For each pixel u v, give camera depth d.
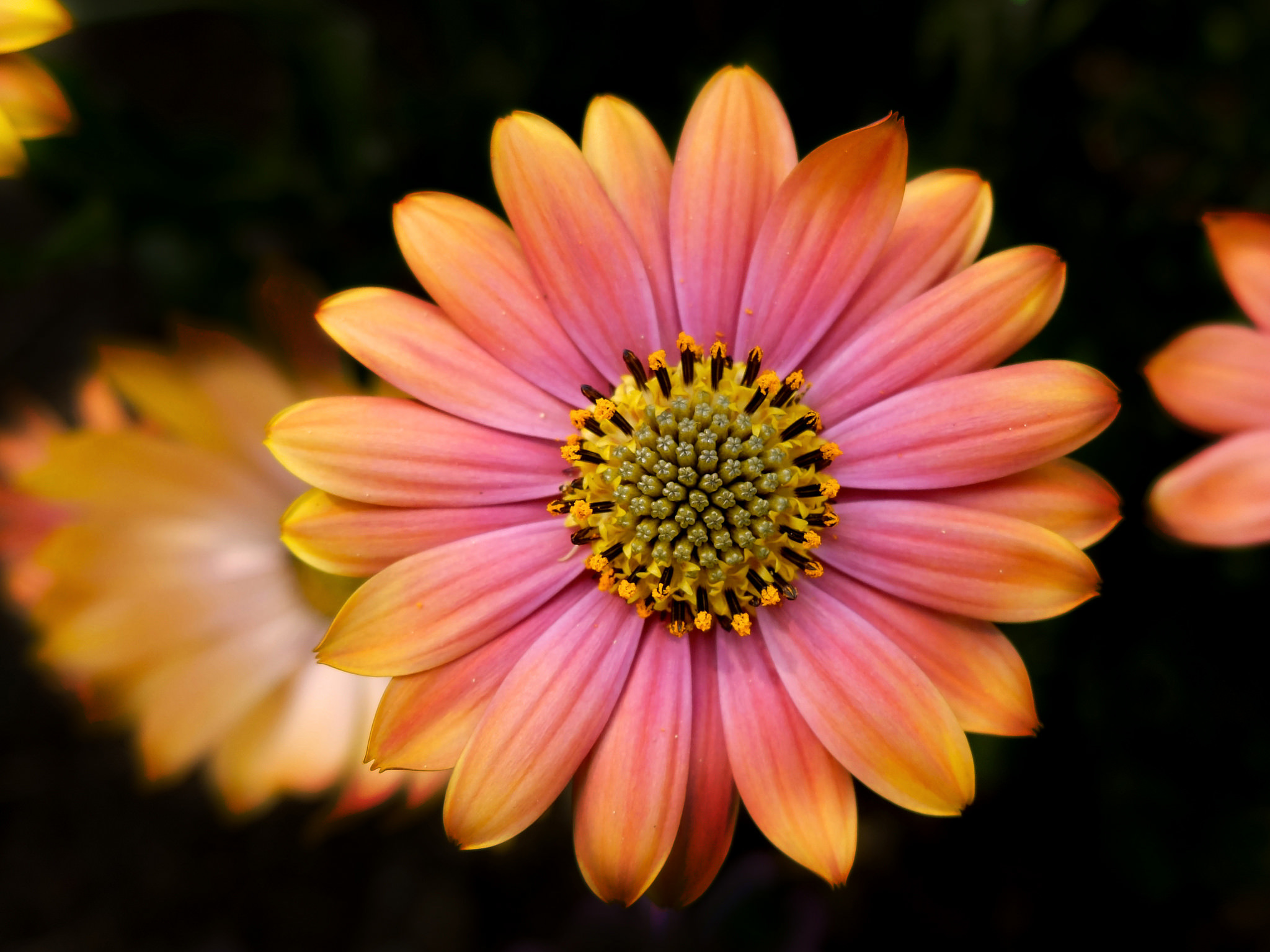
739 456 0.18
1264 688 0.22
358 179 0.23
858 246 0.17
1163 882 0.22
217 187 0.22
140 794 0.24
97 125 0.21
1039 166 0.23
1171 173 0.23
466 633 0.17
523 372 0.18
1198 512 0.18
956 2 0.22
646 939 0.22
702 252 0.18
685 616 0.17
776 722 0.17
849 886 0.23
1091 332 0.22
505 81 0.23
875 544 0.17
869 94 0.22
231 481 0.20
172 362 0.20
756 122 0.18
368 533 0.17
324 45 0.22
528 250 0.17
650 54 0.22
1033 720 0.17
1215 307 0.22
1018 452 0.17
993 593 0.17
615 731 0.17
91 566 0.20
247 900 0.24
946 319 0.17
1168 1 0.22
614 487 0.18
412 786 0.18
